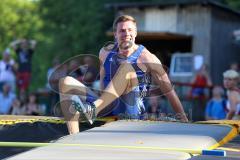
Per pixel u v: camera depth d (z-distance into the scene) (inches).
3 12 2780.5
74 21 2596.0
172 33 1614.2
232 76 721.6
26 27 2795.3
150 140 294.4
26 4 2834.6
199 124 346.0
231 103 716.7
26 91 1353.3
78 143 288.2
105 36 2527.1
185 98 1161.4
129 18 406.6
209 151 262.2
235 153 283.1
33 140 376.5
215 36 1722.4
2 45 2755.9
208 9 1696.6
